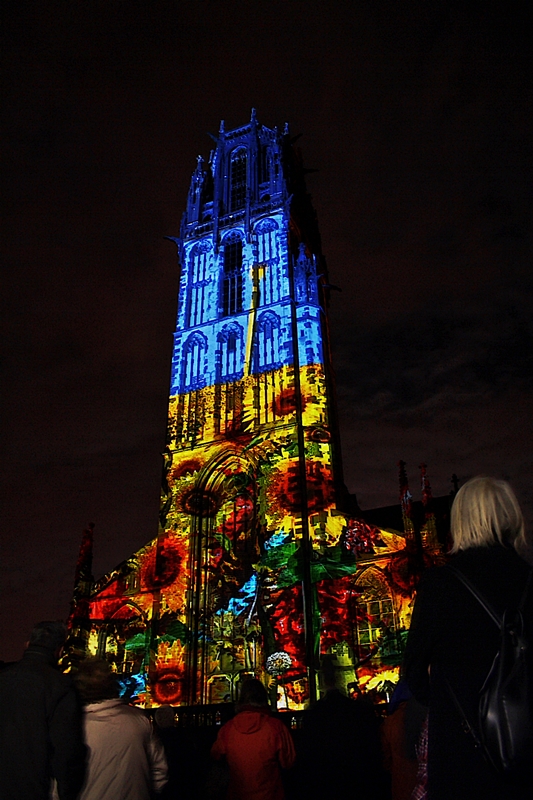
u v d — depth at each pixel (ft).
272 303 189.88
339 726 34.76
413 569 141.79
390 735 27.91
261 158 230.27
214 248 209.67
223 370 185.37
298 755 35.17
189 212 225.35
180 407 184.55
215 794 46.52
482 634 15.20
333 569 147.13
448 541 146.82
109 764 25.14
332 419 192.85
